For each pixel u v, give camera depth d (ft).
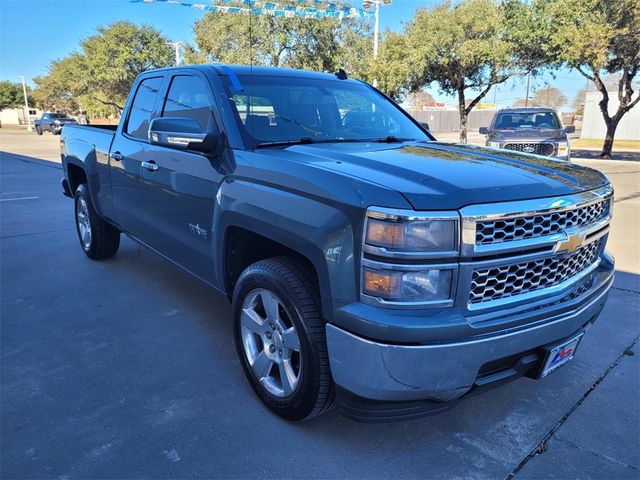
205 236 10.63
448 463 8.10
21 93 262.06
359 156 8.79
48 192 34.81
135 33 108.99
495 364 7.59
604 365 11.23
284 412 8.85
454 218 6.70
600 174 9.42
